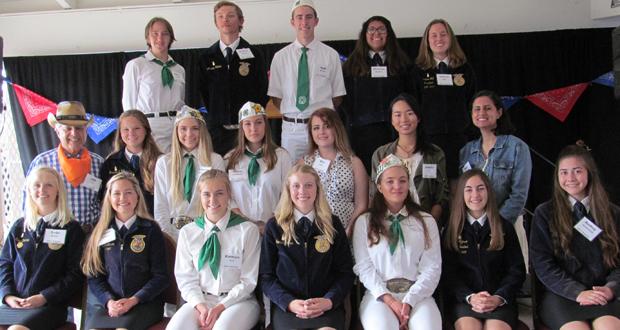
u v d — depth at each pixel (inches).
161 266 104.3
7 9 208.7
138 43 205.6
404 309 94.0
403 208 105.3
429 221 103.6
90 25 206.4
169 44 150.4
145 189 125.0
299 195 100.6
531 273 102.3
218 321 93.0
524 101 189.6
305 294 98.0
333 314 93.7
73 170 125.5
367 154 139.6
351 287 100.7
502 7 192.1
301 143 137.7
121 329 93.5
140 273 103.1
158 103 146.7
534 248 101.7
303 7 137.5
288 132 139.0
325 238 100.1
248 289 99.6
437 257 101.0
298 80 137.8
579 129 189.2
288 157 123.4
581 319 90.4
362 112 139.3
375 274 99.7
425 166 117.9
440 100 135.9
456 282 100.7
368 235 103.1
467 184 103.4
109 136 203.0
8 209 206.2
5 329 95.8
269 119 190.5
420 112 119.6
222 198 104.0
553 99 187.8
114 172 126.9
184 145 121.8
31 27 207.6
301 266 99.3
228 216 105.3
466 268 102.4
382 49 140.6
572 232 99.4
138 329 94.8
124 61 201.8
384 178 103.7
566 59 187.3
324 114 119.0
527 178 116.0
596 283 96.8
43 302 101.1
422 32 194.9
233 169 120.8
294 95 138.3
